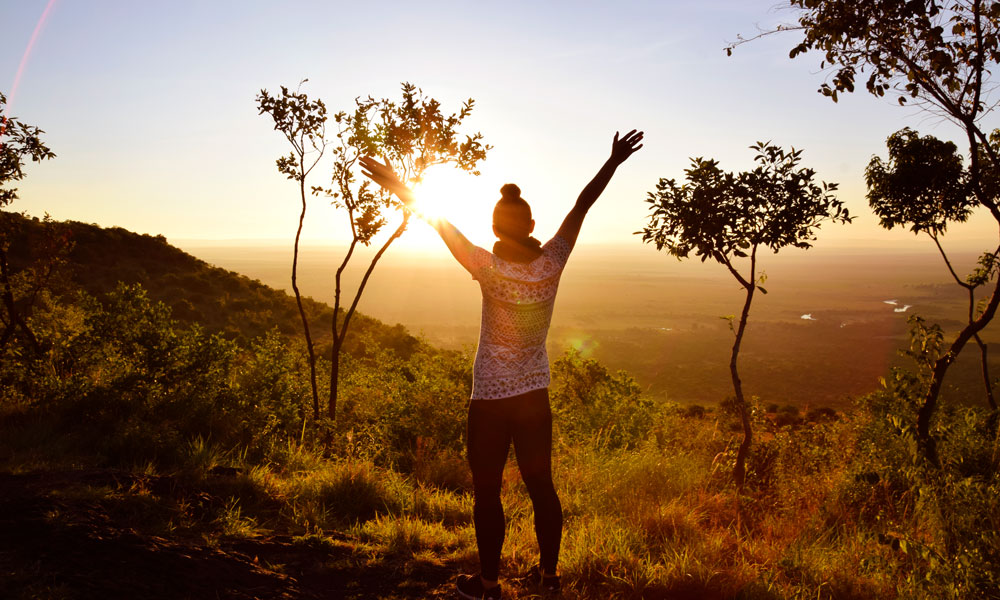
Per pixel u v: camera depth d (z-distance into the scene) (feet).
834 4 16.38
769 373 538.88
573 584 9.30
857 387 472.03
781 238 20.31
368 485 15.56
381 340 87.15
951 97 16.98
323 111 26.17
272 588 8.70
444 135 25.93
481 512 8.43
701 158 20.86
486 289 7.97
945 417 21.35
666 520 13.28
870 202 26.32
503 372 8.10
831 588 10.18
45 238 29.37
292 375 30.63
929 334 18.06
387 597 8.87
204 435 21.84
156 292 92.63
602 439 29.68
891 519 14.33
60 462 15.69
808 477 20.04
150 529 10.37
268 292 108.58
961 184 23.97
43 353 25.41
